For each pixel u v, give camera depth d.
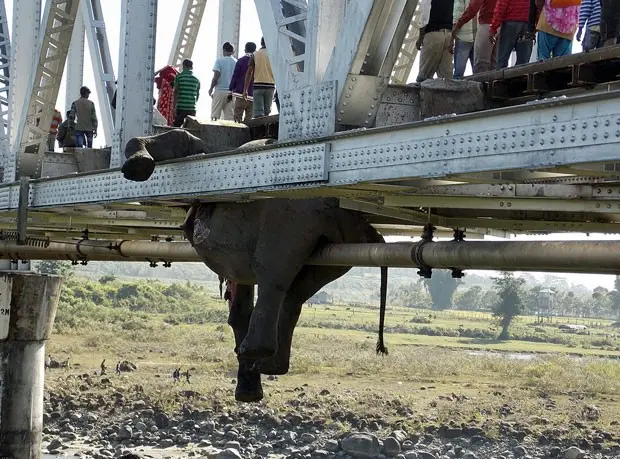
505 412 29.64
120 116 10.54
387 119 7.79
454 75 9.87
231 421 26.83
